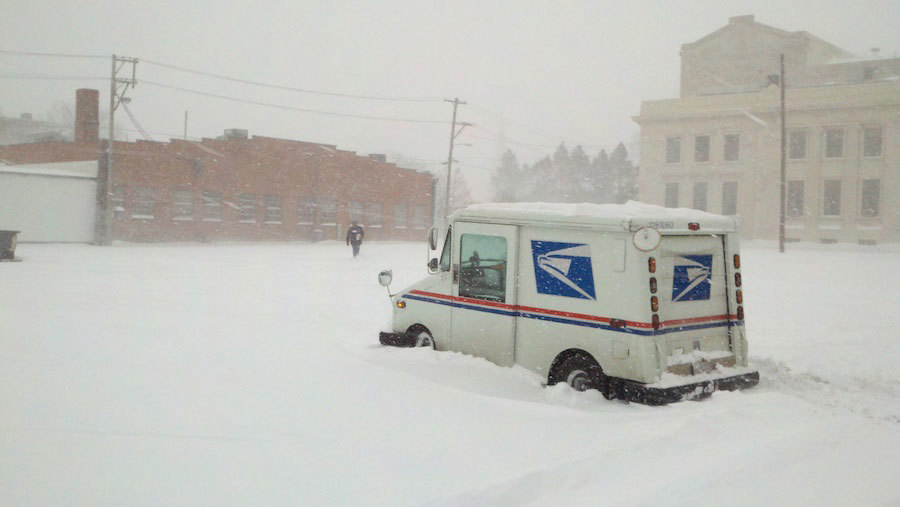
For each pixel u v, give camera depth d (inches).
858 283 870.4
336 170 2112.5
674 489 173.3
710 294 304.0
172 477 180.7
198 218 1795.0
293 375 293.1
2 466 185.6
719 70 2928.2
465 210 338.3
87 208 1578.5
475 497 168.1
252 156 1910.7
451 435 217.2
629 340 275.4
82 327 425.7
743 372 304.5
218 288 711.7
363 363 318.0
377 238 2245.3
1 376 284.4
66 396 255.1
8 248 979.9
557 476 182.4
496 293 322.7
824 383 321.4
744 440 211.0
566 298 297.1
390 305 610.9
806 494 171.5
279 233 1974.7
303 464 190.9
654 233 264.5
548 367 303.4
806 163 2388.0
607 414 241.0
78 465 187.8
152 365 313.3
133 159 1667.1
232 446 204.7
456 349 338.6
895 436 215.5
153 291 661.3
